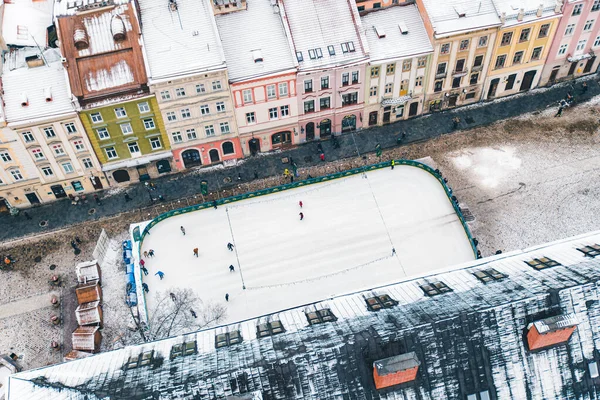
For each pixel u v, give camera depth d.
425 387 41.00
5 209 75.19
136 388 38.88
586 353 42.62
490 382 41.66
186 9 67.88
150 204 74.38
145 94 66.56
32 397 39.06
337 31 71.44
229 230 68.75
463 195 73.25
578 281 43.94
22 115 64.69
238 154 78.88
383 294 48.81
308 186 72.69
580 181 74.19
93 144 70.38
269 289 63.31
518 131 80.44
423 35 74.06
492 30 73.44
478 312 42.22
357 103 77.31
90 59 65.81
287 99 73.25
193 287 63.75
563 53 81.44
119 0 68.19
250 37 70.25
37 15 72.94
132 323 62.62
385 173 73.50
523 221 70.31
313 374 40.12
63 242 71.06
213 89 68.31
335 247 66.62
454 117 82.69
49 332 63.34
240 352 41.97
